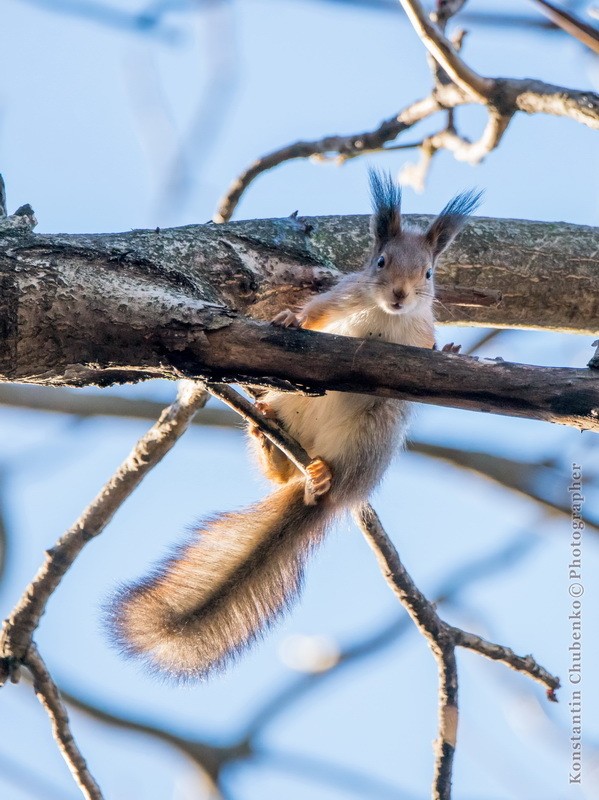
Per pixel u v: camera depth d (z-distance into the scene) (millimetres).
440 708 9609
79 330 7680
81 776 9406
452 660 9633
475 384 7203
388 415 10406
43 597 9594
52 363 7797
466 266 10781
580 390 7082
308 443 10383
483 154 11805
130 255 8203
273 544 10656
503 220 11141
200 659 10250
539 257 10828
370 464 10352
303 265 10234
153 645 10180
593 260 10836
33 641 9570
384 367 7305
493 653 9688
